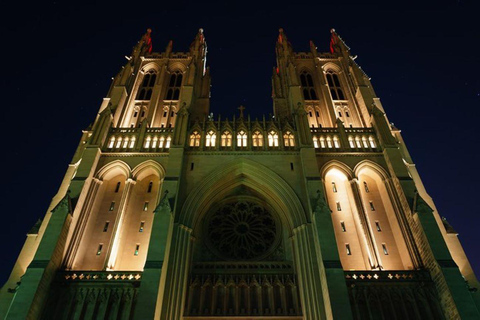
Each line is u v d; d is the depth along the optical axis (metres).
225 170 45.53
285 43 69.56
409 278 35.56
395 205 42.41
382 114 52.12
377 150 48.22
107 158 47.03
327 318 32.66
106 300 34.00
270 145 49.53
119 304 33.72
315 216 38.41
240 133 51.06
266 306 36.56
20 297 31.27
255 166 45.94
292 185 43.97
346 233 41.84
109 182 46.62
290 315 35.69
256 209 46.53
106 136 49.28
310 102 59.78
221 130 51.31
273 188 44.66
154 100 58.53
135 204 44.41
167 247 36.50
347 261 39.34
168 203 39.09
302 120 50.97
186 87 57.94
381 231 41.88
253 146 49.12
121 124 54.22
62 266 36.53
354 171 45.91
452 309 31.86
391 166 45.09
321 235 36.75
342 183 46.84
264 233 44.03
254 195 47.62
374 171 46.47
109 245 39.03
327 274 33.53
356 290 34.84
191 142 49.72
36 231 41.31
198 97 61.72
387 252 40.00
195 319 35.38
